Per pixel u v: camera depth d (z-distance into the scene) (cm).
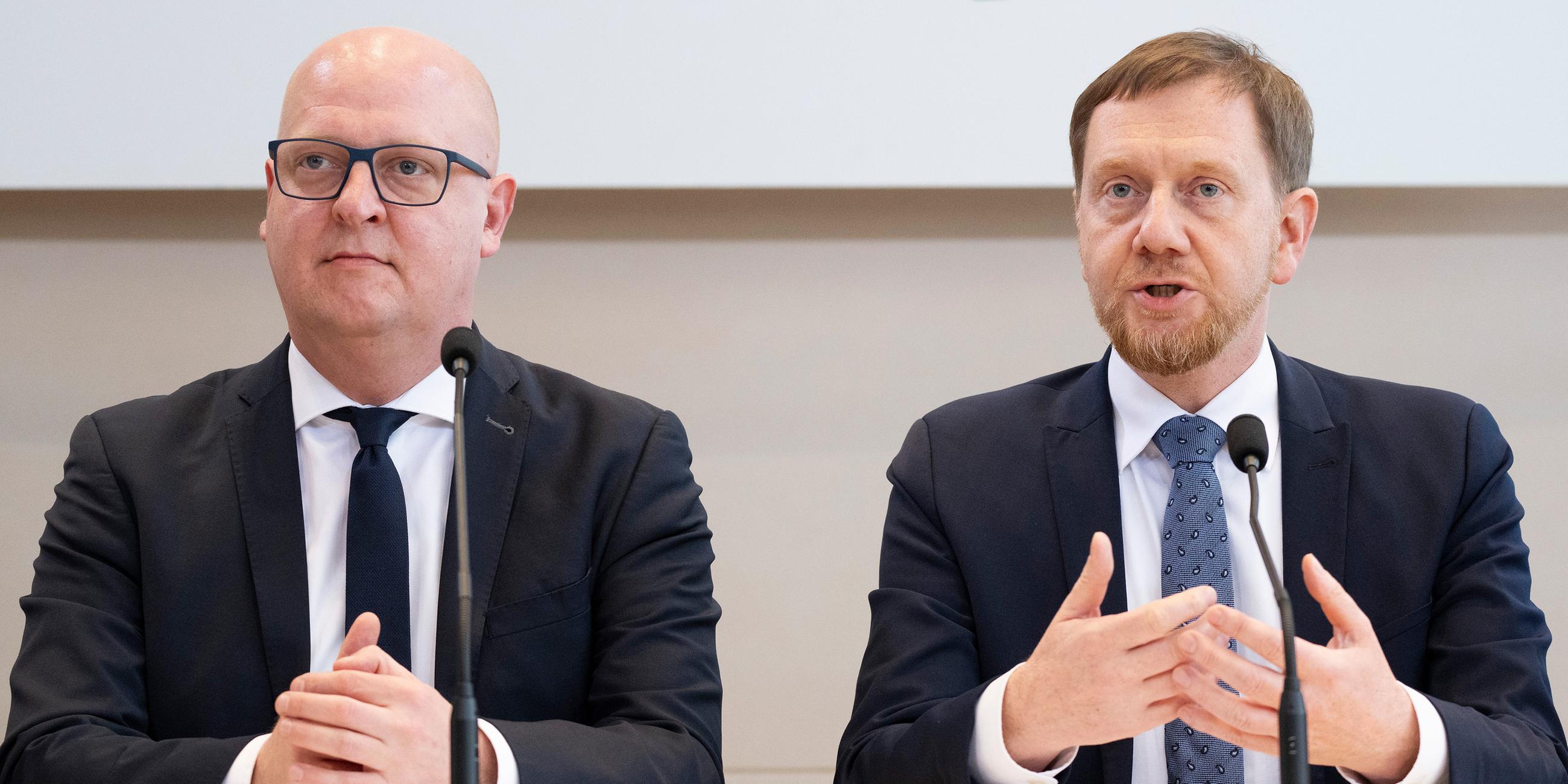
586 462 281
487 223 295
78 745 241
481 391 285
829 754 395
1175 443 278
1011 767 235
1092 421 287
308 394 280
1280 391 284
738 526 398
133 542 270
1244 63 276
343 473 277
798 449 400
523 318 398
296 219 263
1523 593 266
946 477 291
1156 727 239
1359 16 378
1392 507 271
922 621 275
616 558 277
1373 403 285
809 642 397
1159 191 266
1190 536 268
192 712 259
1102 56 379
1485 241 399
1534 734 243
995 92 379
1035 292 401
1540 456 397
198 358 393
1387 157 378
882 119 378
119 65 372
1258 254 269
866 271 402
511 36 375
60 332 391
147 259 393
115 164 371
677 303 400
